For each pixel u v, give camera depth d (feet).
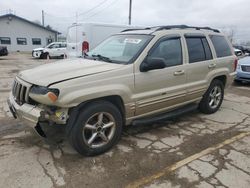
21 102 11.60
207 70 16.93
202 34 17.06
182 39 15.40
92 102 11.60
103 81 11.55
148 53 13.29
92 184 10.00
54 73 11.50
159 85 13.83
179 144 13.61
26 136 13.91
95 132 11.93
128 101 12.58
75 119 11.18
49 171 10.73
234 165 11.57
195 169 11.19
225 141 14.14
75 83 10.78
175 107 15.61
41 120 10.64
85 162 11.53
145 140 13.97
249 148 13.34
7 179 10.10
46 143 13.12
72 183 10.02
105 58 13.87
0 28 120.16
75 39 36.83
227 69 18.71
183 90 15.30
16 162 11.31
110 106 12.01
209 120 17.49
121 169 11.07
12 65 54.49
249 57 32.73
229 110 19.99
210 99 18.45
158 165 11.46
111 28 36.11
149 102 13.52
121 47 14.43
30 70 12.80
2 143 13.07
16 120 16.22
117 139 12.82
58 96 10.40
